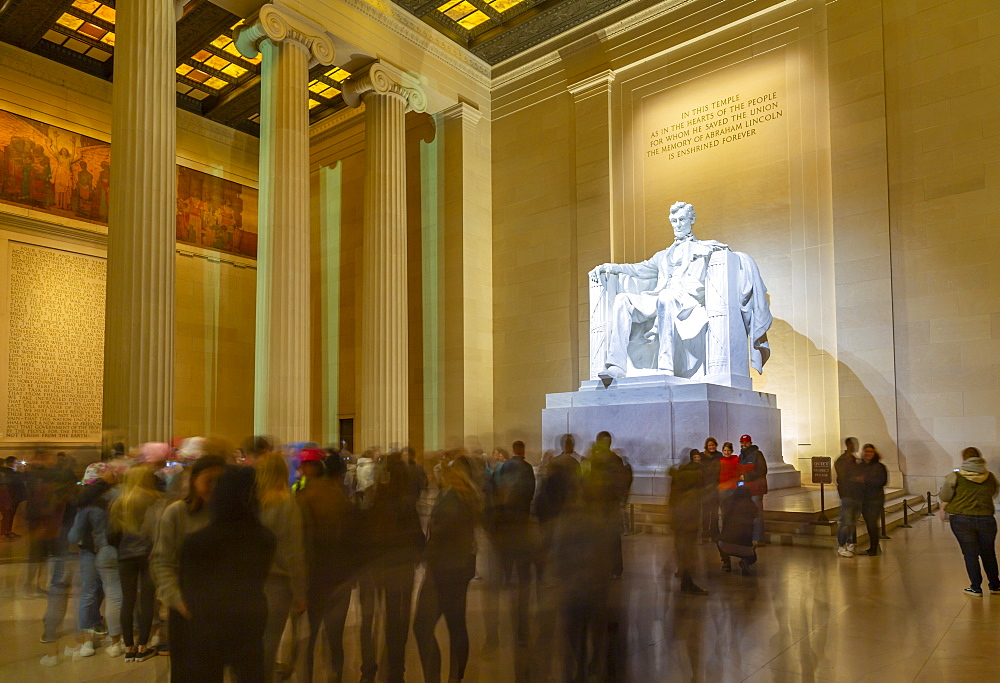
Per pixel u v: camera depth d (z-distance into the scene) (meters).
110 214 11.55
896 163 14.31
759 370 13.38
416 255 20.69
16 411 16.81
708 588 6.86
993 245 13.09
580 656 4.52
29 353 17.14
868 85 14.71
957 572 7.50
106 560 5.93
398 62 18.14
